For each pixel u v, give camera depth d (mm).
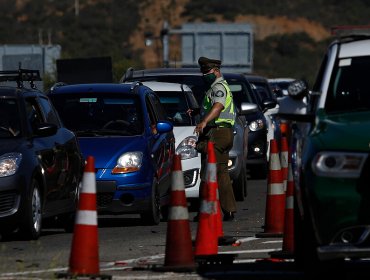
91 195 20156
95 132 34531
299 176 20328
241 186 42469
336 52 23062
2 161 28547
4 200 28312
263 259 23812
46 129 30203
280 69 197250
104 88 36406
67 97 36094
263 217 35312
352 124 20281
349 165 19141
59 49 95500
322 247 19188
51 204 30484
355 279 20875
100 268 22734
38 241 28641
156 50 198375
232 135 31688
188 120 39719
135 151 33500
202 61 31500
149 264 23000
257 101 52844
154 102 37250
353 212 19000
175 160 21688
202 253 23734
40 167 29547
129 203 33125
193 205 40594
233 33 125500
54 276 20297
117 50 196000
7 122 30078
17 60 67438
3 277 21125
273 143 28969
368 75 22484
